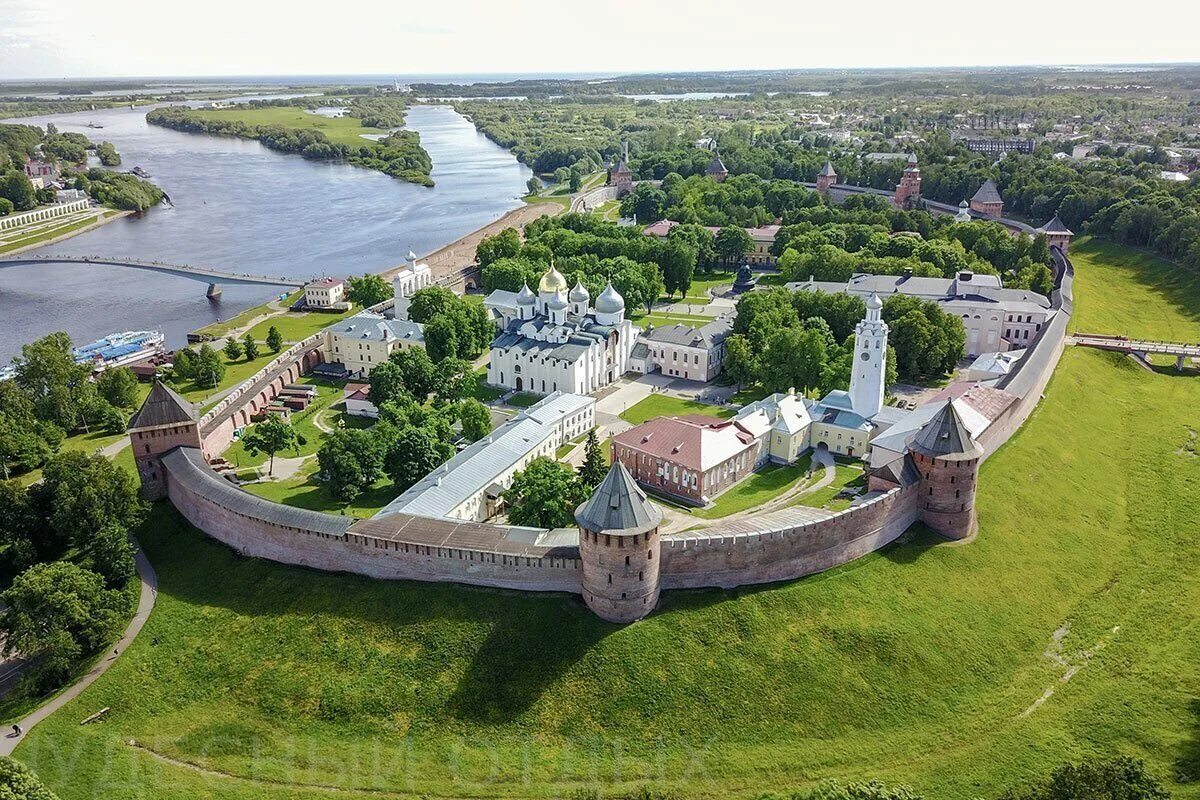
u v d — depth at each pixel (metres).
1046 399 183.00
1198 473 158.38
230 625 113.00
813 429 171.75
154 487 144.50
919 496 130.62
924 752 96.62
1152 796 73.44
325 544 119.88
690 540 112.56
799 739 97.94
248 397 187.00
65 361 190.50
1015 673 108.31
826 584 116.94
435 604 111.62
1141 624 117.06
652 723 99.06
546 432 165.38
